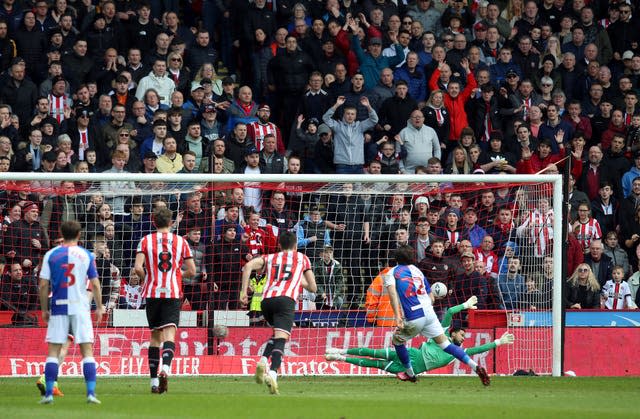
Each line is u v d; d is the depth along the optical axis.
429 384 46.19
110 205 57.53
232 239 55.47
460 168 69.06
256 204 60.38
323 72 75.50
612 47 83.94
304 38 76.62
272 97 75.75
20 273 54.38
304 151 70.88
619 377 52.94
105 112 67.56
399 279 44.22
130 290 55.34
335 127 69.88
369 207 59.94
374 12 78.94
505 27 82.75
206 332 53.12
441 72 74.94
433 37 77.81
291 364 52.62
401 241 57.31
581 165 70.62
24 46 72.38
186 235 55.38
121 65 73.50
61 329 34.41
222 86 73.12
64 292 34.44
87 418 29.50
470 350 47.88
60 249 34.72
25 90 68.88
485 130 74.06
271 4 80.38
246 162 66.19
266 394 39.41
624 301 60.88
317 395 38.88
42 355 52.00
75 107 68.00
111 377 51.03
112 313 53.78
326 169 70.19
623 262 64.00
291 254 39.94
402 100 72.00
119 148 63.75
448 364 53.03
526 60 79.44
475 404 34.84
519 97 75.31
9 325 52.62
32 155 64.25
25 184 54.12
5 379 49.19
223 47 79.94
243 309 55.38
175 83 72.69
